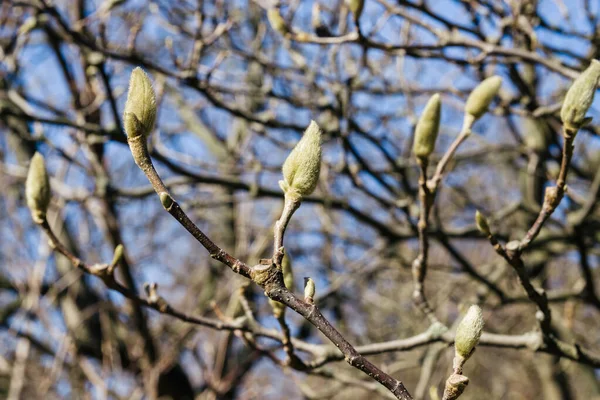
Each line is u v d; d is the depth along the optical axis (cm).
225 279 761
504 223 665
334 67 465
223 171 571
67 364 683
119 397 614
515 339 258
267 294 151
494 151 572
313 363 250
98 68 396
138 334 625
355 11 312
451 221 794
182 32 540
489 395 1002
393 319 862
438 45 343
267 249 770
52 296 650
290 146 500
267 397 992
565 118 182
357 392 779
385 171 528
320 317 153
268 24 640
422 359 503
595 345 848
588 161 653
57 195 630
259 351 269
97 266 229
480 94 212
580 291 485
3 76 553
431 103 203
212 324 248
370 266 634
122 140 411
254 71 648
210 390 592
